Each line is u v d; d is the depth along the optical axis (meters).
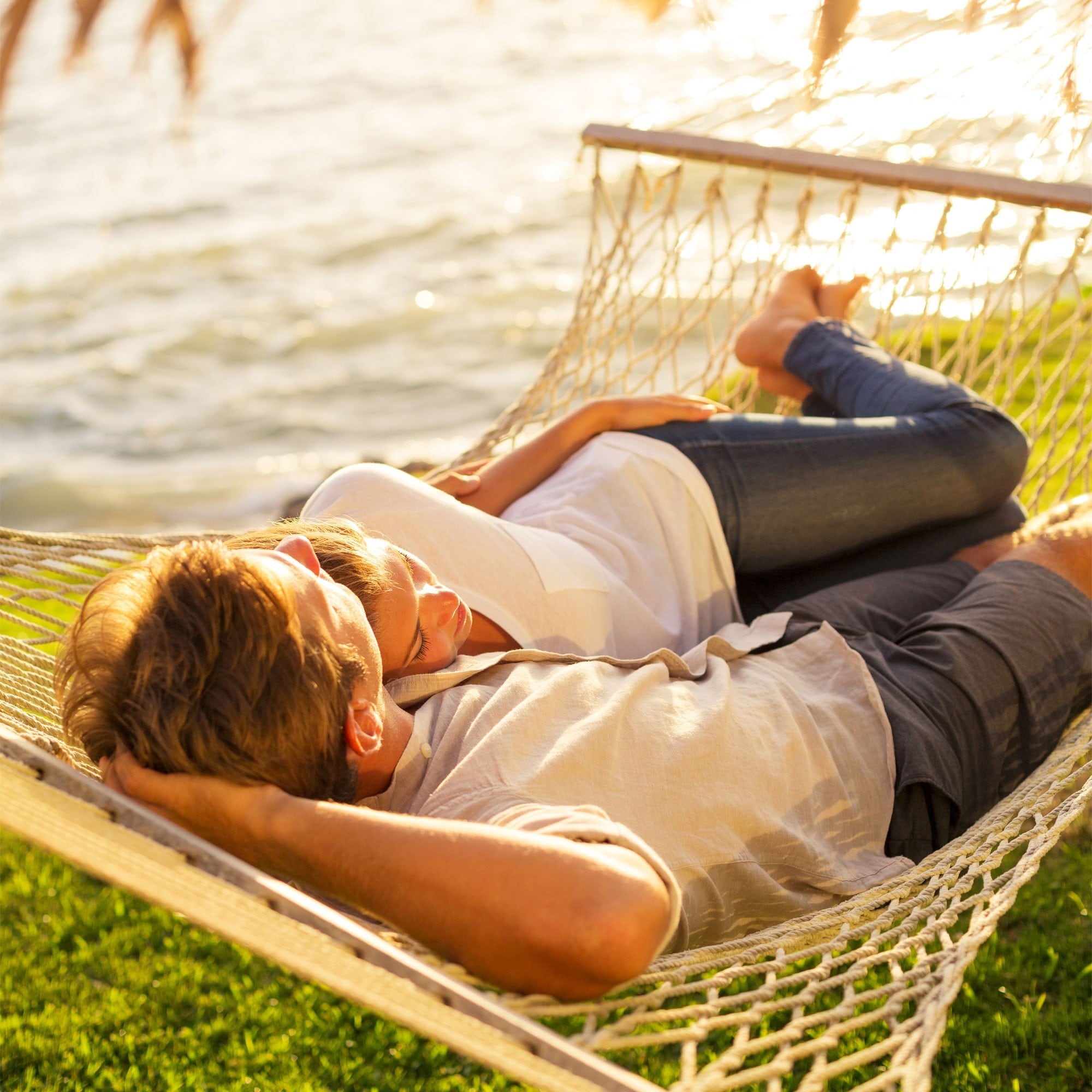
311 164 21.39
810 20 0.88
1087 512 1.79
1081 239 2.33
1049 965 2.11
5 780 0.88
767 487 1.79
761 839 1.28
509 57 29.36
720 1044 1.97
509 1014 0.84
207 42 0.54
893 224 2.54
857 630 1.62
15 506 9.80
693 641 1.72
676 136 2.60
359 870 0.95
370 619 1.29
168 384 12.57
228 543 1.31
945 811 1.44
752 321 2.32
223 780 1.02
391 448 10.60
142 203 19.31
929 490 1.84
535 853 0.93
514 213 17.52
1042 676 1.57
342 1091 2.02
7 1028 2.19
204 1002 2.26
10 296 15.30
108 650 1.06
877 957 1.11
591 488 1.78
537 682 1.31
